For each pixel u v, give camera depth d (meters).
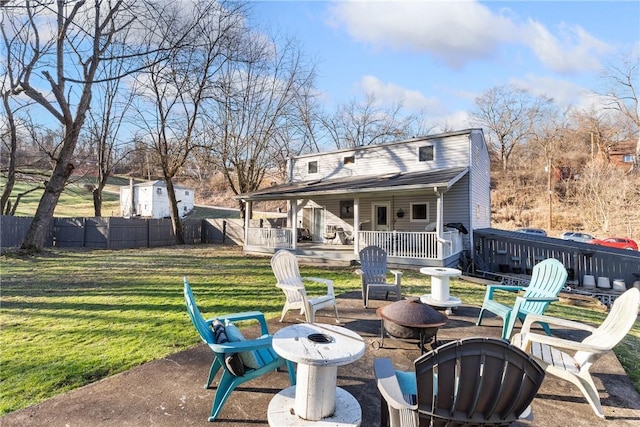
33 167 16.12
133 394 3.00
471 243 13.57
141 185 35.25
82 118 12.95
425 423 1.90
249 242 15.27
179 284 8.27
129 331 4.77
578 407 2.90
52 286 7.89
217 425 2.57
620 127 34.28
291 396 2.79
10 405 2.85
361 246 12.26
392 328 3.53
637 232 23.03
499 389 1.78
